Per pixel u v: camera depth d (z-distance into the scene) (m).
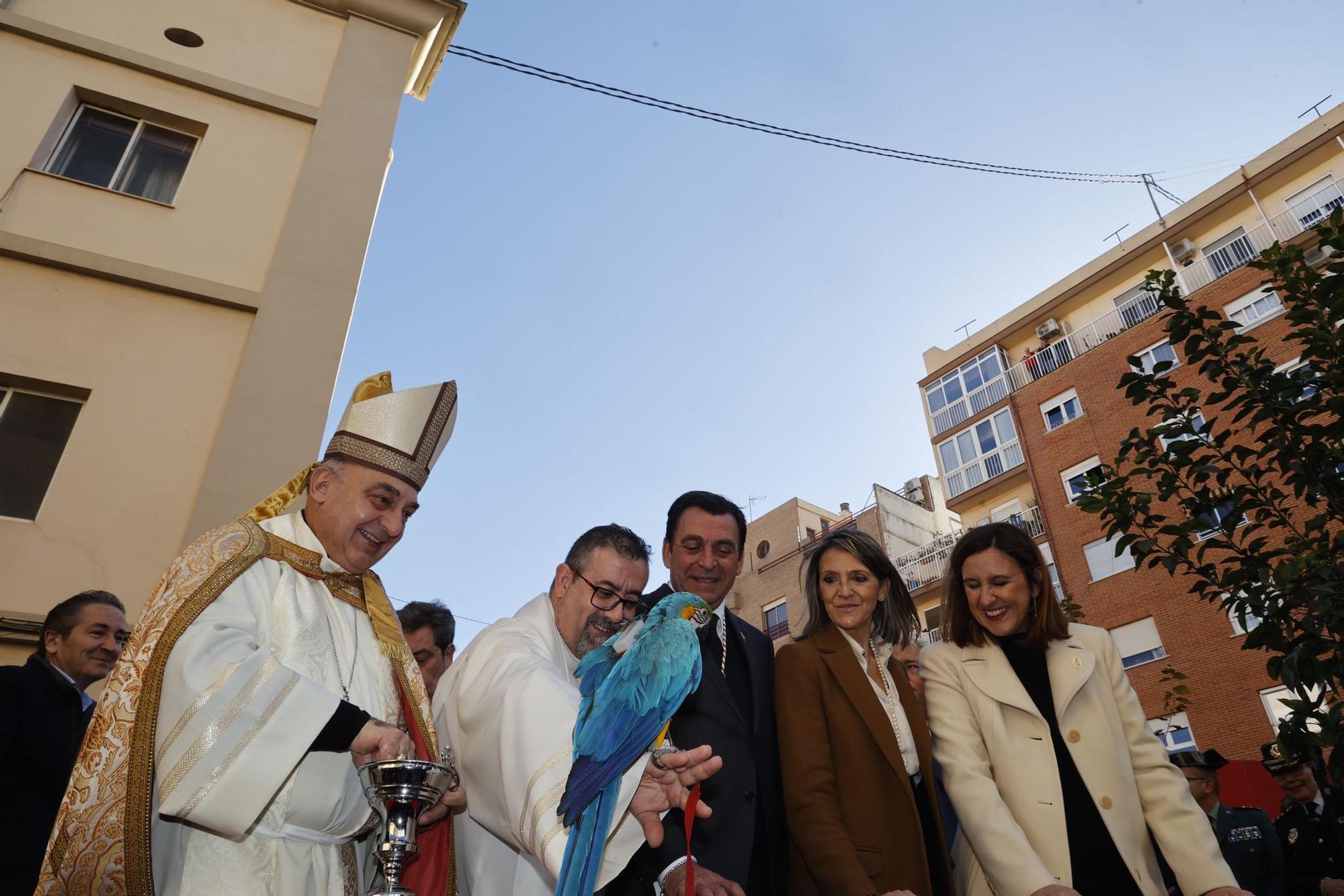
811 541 27.12
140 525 6.69
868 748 3.00
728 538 3.40
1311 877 5.71
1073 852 2.90
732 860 2.71
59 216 7.53
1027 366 22.58
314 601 2.39
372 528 2.49
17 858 3.15
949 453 24.09
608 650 2.45
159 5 8.90
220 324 7.68
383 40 9.79
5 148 7.57
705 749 2.25
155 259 7.70
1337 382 4.24
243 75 8.97
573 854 1.89
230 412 7.25
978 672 3.22
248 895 1.96
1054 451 20.22
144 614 2.09
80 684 4.04
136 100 8.31
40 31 8.08
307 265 8.12
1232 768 14.22
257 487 7.05
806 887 2.86
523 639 2.68
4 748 3.27
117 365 7.16
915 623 3.48
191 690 1.90
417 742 2.41
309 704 1.95
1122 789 2.95
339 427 2.59
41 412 6.91
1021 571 3.26
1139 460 4.79
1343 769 3.71
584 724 2.11
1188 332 4.72
